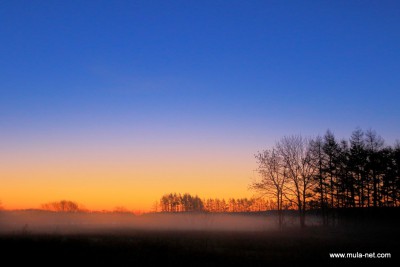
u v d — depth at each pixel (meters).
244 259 29.03
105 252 31.44
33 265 25.95
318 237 48.72
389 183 64.19
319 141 66.75
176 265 26.22
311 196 65.06
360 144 66.00
